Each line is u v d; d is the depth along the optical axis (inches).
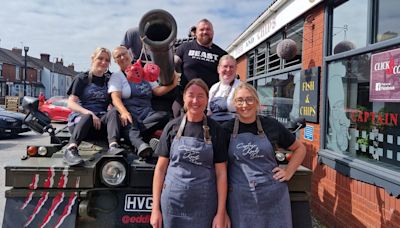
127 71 126.3
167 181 103.7
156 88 151.6
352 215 167.2
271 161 108.5
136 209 118.7
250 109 108.1
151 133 144.3
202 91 104.4
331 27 197.5
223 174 105.2
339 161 177.0
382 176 143.3
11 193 110.4
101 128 140.0
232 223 106.3
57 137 155.2
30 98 138.4
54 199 111.5
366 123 165.2
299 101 236.2
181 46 167.2
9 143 486.0
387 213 142.1
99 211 117.5
